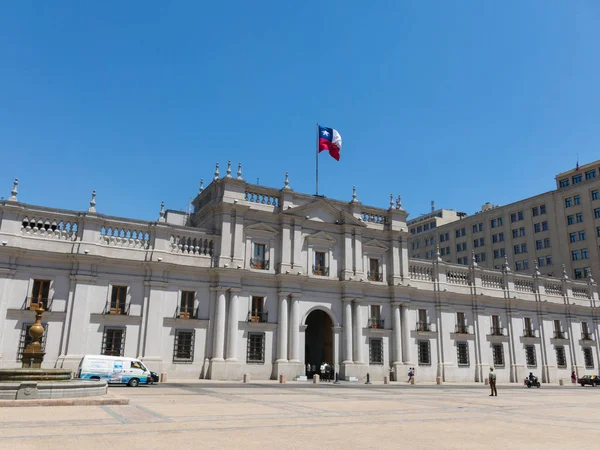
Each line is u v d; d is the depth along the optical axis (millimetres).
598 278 70812
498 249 87188
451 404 24453
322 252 45281
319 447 11867
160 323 37062
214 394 25766
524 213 83562
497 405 24703
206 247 40719
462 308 51781
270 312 41562
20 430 12703
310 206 45000
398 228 49094
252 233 42281
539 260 79875
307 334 49969
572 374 55094
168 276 38281
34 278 34094
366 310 46000
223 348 38750
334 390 32031
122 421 14852
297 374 40812
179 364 37188
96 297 35594
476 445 12781
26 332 33094
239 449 11273
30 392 18266
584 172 77812
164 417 16047
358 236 46688
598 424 17609
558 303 59000
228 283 39781
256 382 37188
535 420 18578
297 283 42812
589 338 61031
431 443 12914
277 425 15211
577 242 74812
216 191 43094
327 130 48844
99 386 20859
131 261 36812
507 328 54219
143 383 30859
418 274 50094
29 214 34875
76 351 33812
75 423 14141
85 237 35875
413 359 47188
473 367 50500
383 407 21812
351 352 43875
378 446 12242
